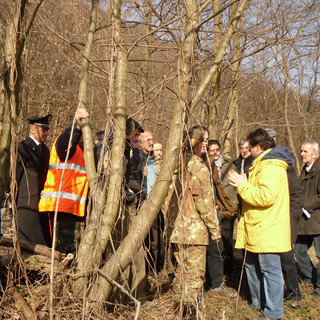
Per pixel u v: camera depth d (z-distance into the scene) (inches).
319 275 169.5
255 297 150.1
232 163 199.0
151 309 133.0
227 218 180.9
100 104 214.2
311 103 417.4
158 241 177.8
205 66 192.7
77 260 113.1
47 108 324.5
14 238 109.6
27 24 109.7
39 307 110.8
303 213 174.7
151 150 183.5
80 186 150.9
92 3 126.6
